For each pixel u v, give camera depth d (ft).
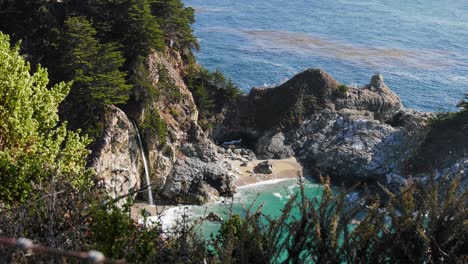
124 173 215.31
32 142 80.07
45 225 49.06
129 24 231.71
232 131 301.02
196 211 218.38
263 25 573.33
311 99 304.50
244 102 305.32
